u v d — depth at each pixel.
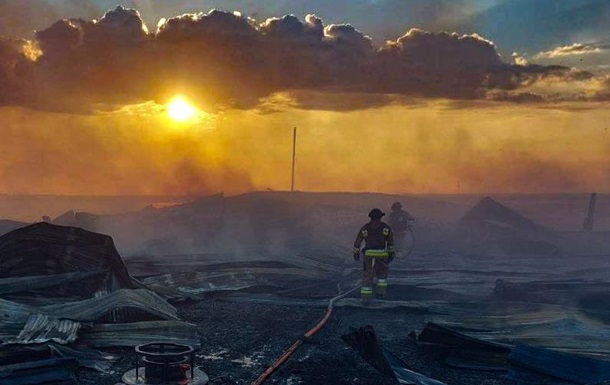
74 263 10.25
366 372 6.95
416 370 7.11
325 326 9.52
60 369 6.29
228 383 6.39
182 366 6.35
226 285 12.70
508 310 10.22
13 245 9.98
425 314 10.43
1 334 7.18
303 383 6.48
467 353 7.57
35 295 9.65
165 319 8.66
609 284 13.48
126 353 7.41
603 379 6.42
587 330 8.43
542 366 6.74
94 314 8.14
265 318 9.98
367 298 11.13
